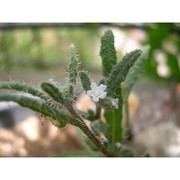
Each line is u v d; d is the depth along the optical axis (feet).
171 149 0.57
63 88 0.34
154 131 0.61
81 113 0.38
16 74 0.89
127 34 0.97
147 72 0.78
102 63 0.38
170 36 0.80
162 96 0.72
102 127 0.37
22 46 1.03
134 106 0.68
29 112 0.65
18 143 0.58
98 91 0.33
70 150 0.59
